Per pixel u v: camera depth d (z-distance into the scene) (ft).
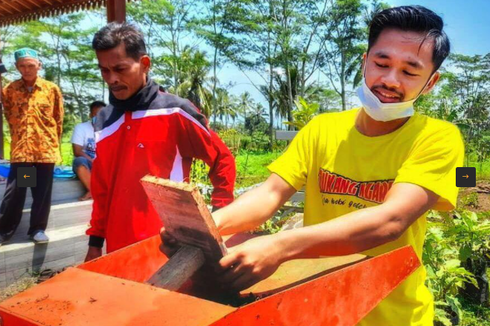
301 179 5.80
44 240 17.42
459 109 29.14
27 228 18.48
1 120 29.99
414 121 5.16
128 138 8.34
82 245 18.79
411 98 4.91
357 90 5.26
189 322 3.35
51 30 110.01
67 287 4.05
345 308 4.26
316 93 132.57
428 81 4.98
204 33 115.14
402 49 4.81
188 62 114.32
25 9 30.25
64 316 3.59
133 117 8.36
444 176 4.77
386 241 4.47
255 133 141.38
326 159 5.58
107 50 7.97
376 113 5.01
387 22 4.93
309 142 5.80
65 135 122.31
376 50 4.98
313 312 4.00
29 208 18.94
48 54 113.29
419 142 4.97
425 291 5.28
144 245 5.27
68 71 116.16
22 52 16.01
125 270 5.08
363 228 4.36
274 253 4.21
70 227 19.31
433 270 13.53
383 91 4.93
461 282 15.02
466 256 15.07
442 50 4.90
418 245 5.26
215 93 128.06
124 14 23.27
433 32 4.83
